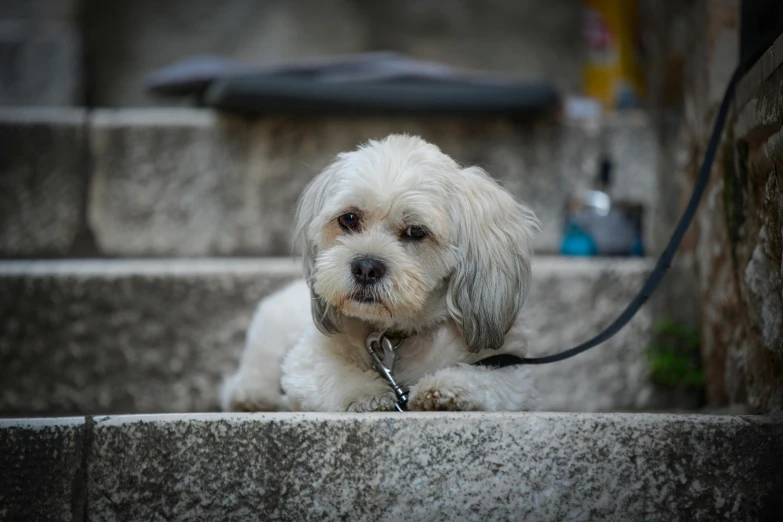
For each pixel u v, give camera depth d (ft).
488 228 11.02
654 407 16.42
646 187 20.10
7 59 25.61
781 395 10.11
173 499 8.79
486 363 10.72
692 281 16.12
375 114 19.51
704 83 14.74
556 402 16.56
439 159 11.16
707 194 14.11
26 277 16.20
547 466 8.86
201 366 16.60
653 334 16.56
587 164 20.22
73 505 8.75
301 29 31.65
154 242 19.60
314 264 11.70
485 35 32.22
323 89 19.02
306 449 8.83
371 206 10.64
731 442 8.86
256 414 8.95
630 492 8.84
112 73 29.86
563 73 31.76
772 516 8.81
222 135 19.67
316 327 11.29
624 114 20.90
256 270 16.74
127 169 19.52
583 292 16.78
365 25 32.45
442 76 19.63
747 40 12.39
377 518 8.80
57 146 19.30
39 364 16.20
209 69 20.63
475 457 8.84
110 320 16.39
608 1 23.54
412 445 8.84
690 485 8.86
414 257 10.68
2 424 8.70
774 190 10.05
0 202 19.15
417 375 10.89
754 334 11.27
